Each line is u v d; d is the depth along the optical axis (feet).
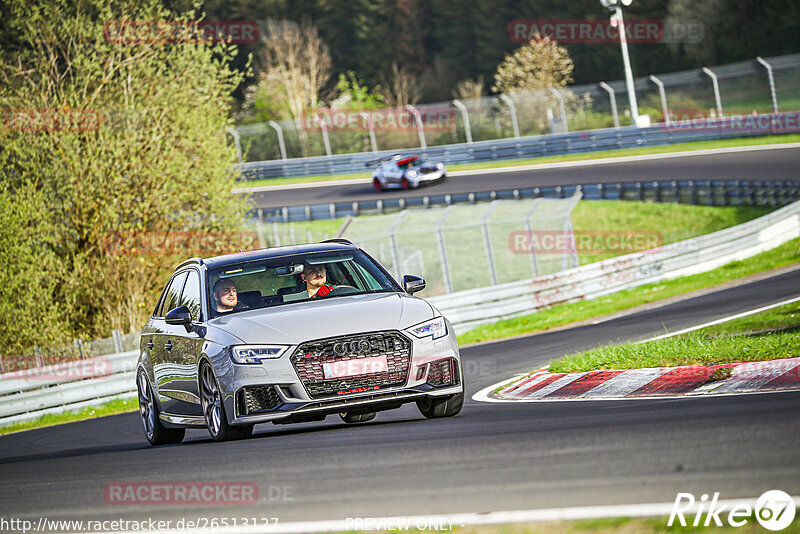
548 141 505.66
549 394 107.14
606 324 200.23
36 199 245.65
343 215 433.07
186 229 273.33
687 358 106.52
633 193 391.04
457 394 89.20
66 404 184.03
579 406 90.43
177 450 87.61
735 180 363.15
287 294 93.25
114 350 205.46
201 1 279.90
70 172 255.91
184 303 98.12
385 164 468.34
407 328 84.89
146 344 106.63
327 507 53.06
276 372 82.23
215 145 276.00
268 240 383.86
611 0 501.15
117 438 127.65
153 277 270.67
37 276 239.30
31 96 262.06
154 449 94.22
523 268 335.26
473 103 641.40
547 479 53.93
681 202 379.55
